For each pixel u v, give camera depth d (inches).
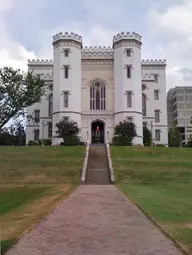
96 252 301.4
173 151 1807.3
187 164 1450.5
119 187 966.4
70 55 2432.3
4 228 419.5
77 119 2405.3
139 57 2492.6
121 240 344.8
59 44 2445.9
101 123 2502.5
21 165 1423.5
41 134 2647.6
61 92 2399.1
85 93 2509.8
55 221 445.4
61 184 1082.7
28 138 2723.9
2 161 1510.8
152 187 996.6
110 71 2522.1
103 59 2527.1
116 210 535.8
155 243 332.5
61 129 2214.6
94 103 2506.2
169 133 3609.7
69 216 482.3
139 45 2500.0
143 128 2593.5
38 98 2277.3
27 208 606.5
